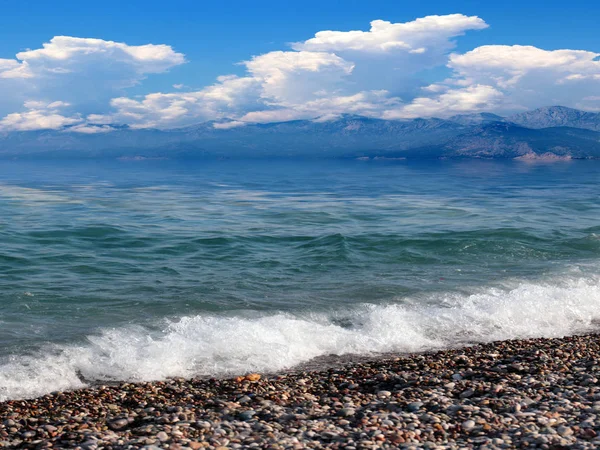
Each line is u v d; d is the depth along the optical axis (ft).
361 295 67.31
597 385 35.86
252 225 140.87
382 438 27.78
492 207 193.88
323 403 34.88
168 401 36.27
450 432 28.71
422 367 42.29
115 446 27.04
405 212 173.88
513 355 44.98
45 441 28.43
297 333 51.34
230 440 27.96
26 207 189.98
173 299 65.46
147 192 279.90
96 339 50.55
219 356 46.01
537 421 29.40
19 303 63.41
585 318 59.16
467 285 72.23
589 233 119.24
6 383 40.06
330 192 285.64
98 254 97.45
